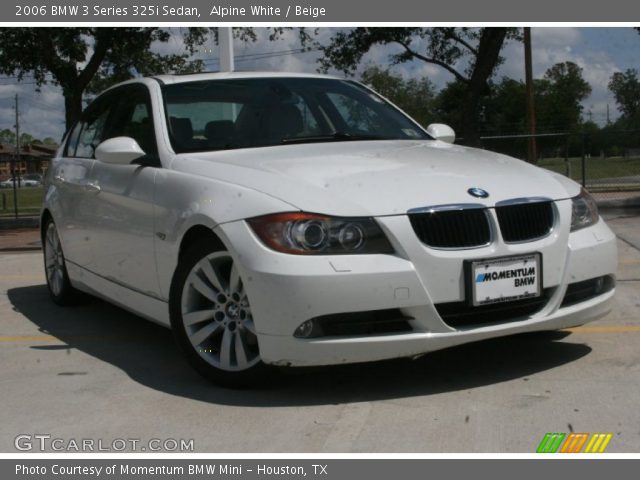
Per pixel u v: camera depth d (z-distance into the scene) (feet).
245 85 17.01
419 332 11.85
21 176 61.62
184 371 14.35
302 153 14.42
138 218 15.03
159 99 16.26
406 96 145.79
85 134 19.83
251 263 11.85
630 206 44.75
